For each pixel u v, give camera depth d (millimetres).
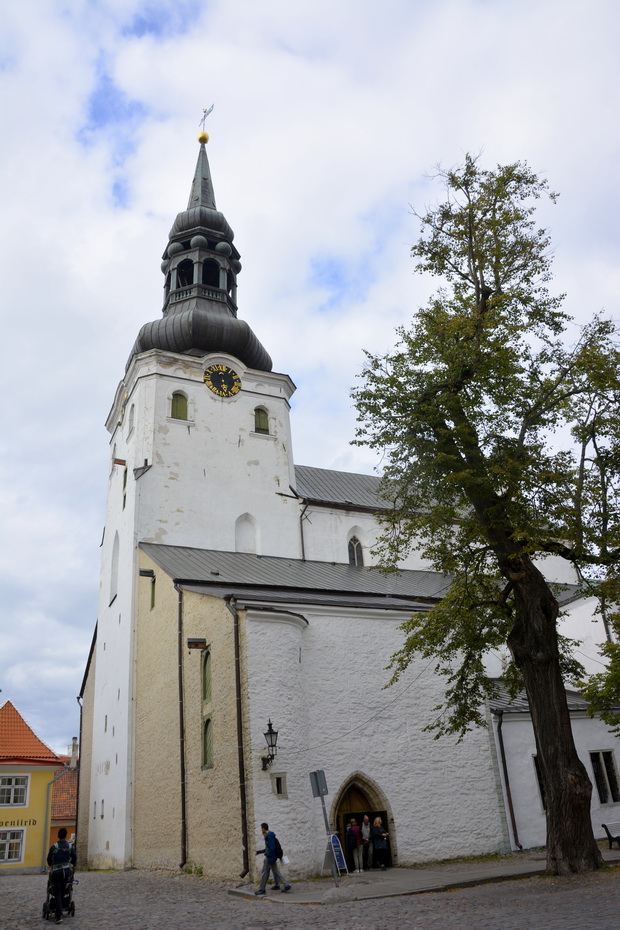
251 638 23359
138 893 19859
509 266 22594
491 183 23031
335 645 26422
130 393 40094
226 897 18594
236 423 39719
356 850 23641
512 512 19828
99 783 35688
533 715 19312
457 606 21250
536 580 19969
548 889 15547
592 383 20109
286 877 21281
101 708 37156
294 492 39781
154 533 35500
